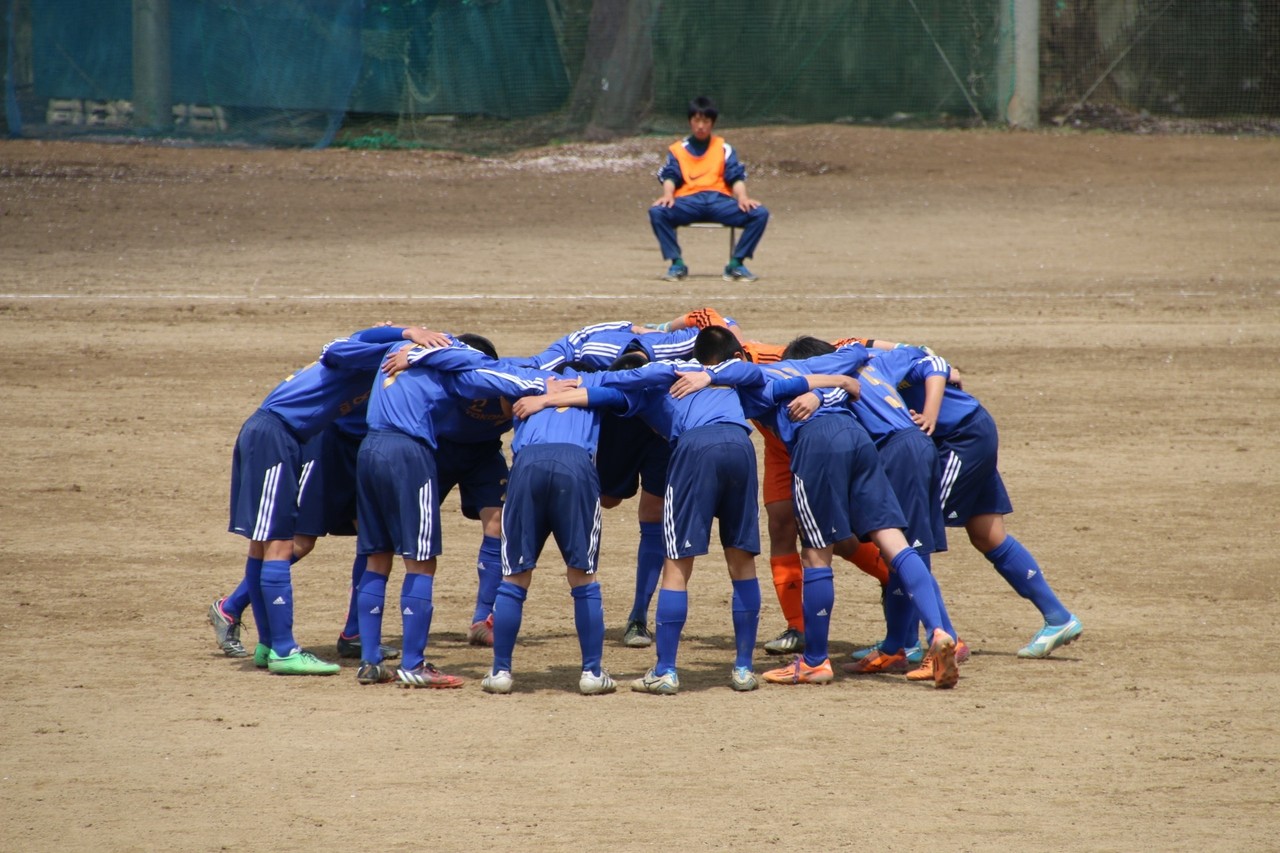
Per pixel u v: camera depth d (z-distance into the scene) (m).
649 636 30.25
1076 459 46.31
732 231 77.69
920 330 64.88
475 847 18.92
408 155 126.06
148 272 76.94
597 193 111.12
